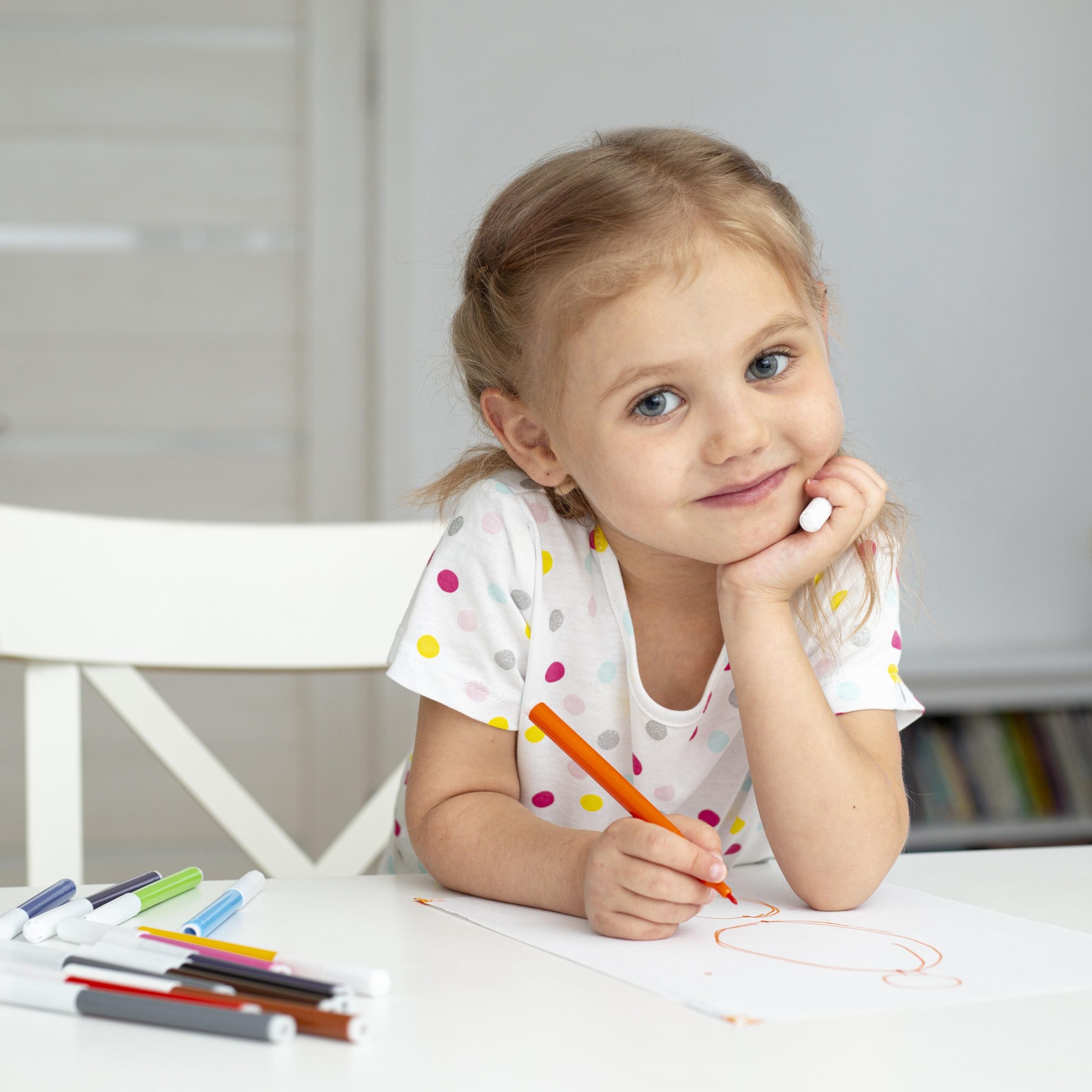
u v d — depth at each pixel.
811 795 0.58
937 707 2.13
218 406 2.39
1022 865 0.67
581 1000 0.42
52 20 2.34
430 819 0.67
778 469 0.62
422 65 2.36
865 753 0.62
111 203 2.35
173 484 2.38
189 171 2.37
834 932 0.52
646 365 0.58
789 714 0.61
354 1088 0.35
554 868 0.56
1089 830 2.18
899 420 2.49
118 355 2.36
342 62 2.38
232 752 2.35
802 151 2.46
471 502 0.79
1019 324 2.52
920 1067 0.36
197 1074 0.36
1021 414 2.52
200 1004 0.40
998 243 2.51
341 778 2.38
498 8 2.38
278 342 2.40
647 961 0.47
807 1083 0.35
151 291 2.37
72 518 0.93
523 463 0.72
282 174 2.39
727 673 0.75
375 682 2.37
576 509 0.77
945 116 2.49
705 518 0.62
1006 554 2.52
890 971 0.45
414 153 2.35
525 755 0.77
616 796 0.54
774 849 0.59
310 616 0.97
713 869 0.50
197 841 2.31
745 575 0.63
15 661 0.91
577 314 0.60
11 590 0.90
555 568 0.76
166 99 2.37
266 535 0.98
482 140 2.38
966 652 2.44
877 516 0.74
